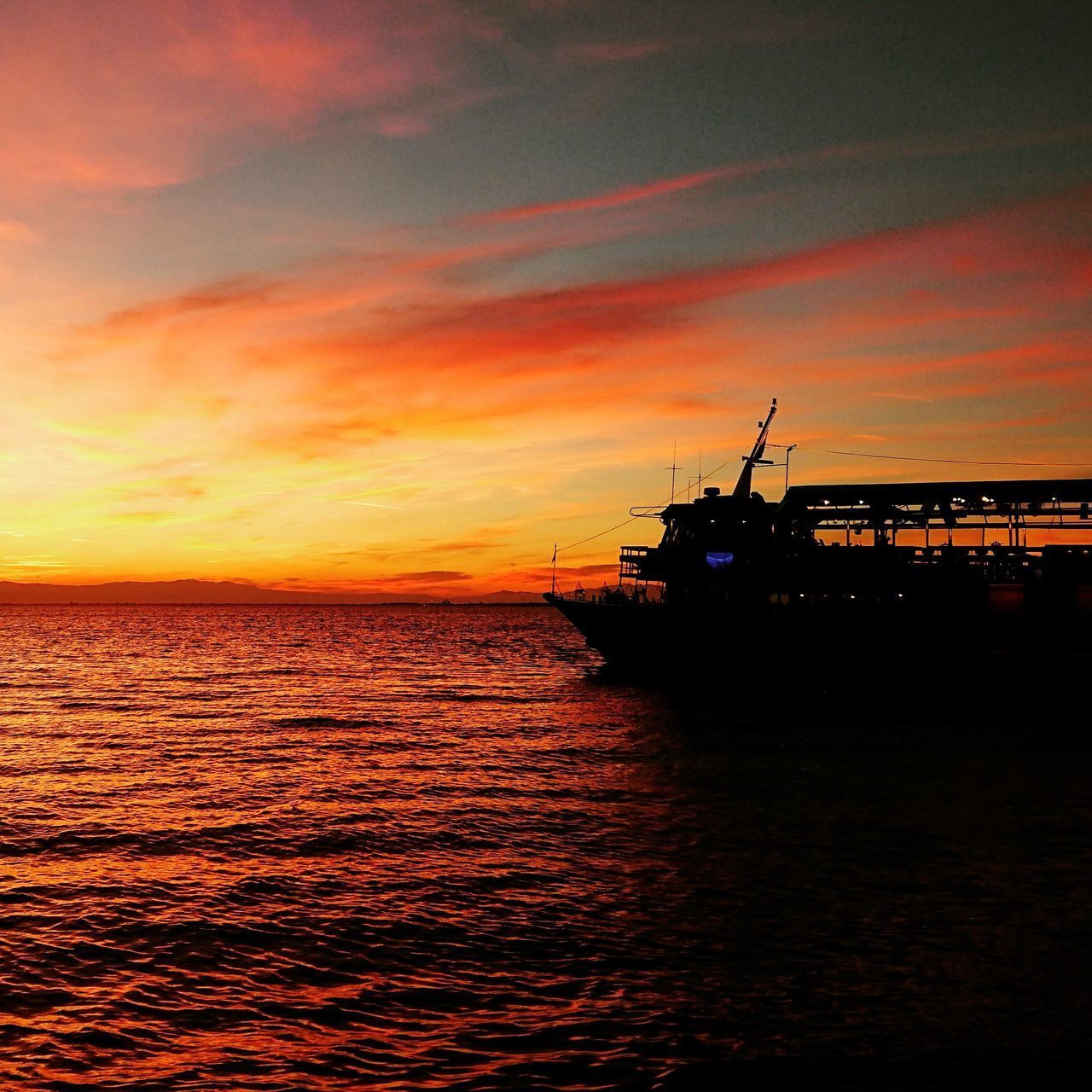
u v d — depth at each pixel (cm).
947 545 5481
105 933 1484
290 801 2533
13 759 3216
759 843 2072
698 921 1545
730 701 5334
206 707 4909
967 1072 1046
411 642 13175
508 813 2391
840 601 5634
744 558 5822
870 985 1284
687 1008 1211
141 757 3281
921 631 5344
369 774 2966
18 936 1467
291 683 6456
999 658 5219
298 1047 1109
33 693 5691
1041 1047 1105
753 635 5650
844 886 1734
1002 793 2655
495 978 1316
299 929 1510
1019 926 1516
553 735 3938
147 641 13250
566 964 1365
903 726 4297
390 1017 1191
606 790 2700
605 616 6119
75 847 2036
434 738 3812
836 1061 1071
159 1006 1222
